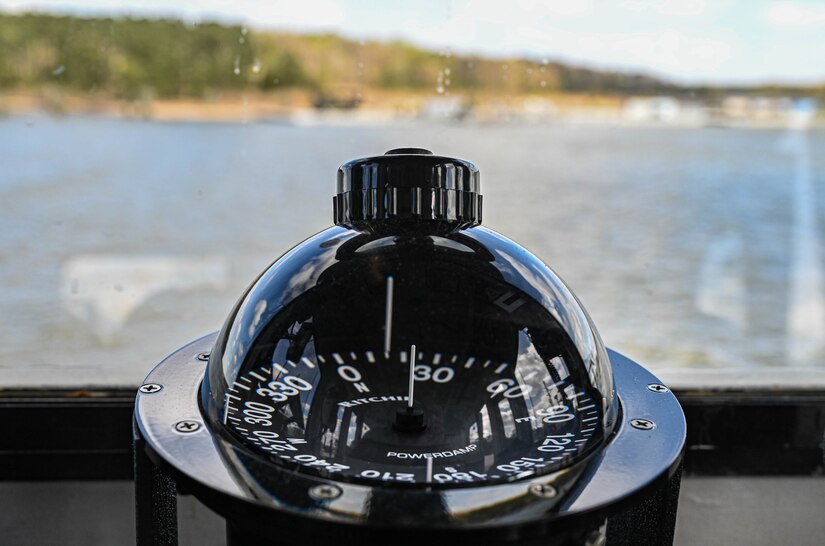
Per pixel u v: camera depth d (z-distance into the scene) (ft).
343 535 1.32
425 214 1.89
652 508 2.06
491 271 1.88
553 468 1.55
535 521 1.33
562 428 1.71
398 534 1.30
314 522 1.32
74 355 4.02
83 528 3.53
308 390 1.72
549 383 1.78
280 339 1.82
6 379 3.68
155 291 5.09
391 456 1.58
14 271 5.24
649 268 5.56
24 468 3.50
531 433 1.67
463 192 1.94
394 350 1.77
